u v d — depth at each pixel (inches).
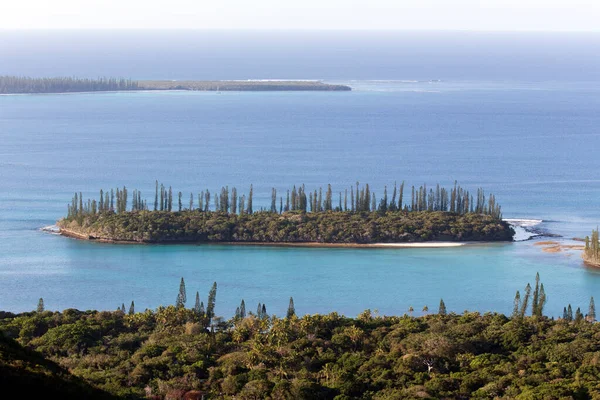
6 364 7450.8
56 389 7367.1
